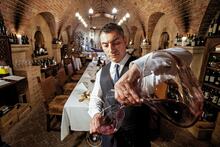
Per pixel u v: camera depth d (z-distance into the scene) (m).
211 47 2.48
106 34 0.93
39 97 3.37
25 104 2.81
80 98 1.83
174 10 3.37
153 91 0.39
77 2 5.60
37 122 2.53
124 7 6.34
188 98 0.34
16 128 2.35
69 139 2.12
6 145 1.62
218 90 2.48
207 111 2.43
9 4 2.70
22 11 3.15
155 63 0.36
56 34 5.80
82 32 11.05
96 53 7.88
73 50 8.99
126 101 0.38
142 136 0.99
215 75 2.54
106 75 1.04
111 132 0.68
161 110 0.39
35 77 3.18
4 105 2.63
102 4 8.07
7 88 2.71
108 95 0.70
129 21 7.84
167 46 4.69
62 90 2.99
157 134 2.28
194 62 2.93
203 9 2.56
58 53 6.09
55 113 2.18
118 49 0.97
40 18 4.70
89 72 3.42
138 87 0.37
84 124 1.70
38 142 2.05
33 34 4.24
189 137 2.23
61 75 3.08
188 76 0.36
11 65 2.79
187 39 2.99
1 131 2.14
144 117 0.97
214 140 2.05
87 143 2.04
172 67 0.36
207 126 2.19
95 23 11.14
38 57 4.54
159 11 4.14
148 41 5.95
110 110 0.70
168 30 4.54
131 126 0.94
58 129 2.29
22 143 2.02
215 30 2.41
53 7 4.29
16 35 3.10
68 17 6.07
